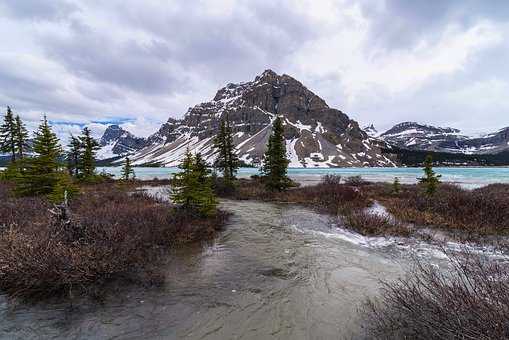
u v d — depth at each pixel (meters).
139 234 8.91
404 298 4.44
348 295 6.09
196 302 5.75
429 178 19.56
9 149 31.67
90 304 5.51
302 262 8.23
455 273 6.69
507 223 11.41
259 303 5.76
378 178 56.88
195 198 13.01
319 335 4.66
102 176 38.69
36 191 16.77
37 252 6.03
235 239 10.77
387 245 9.91
